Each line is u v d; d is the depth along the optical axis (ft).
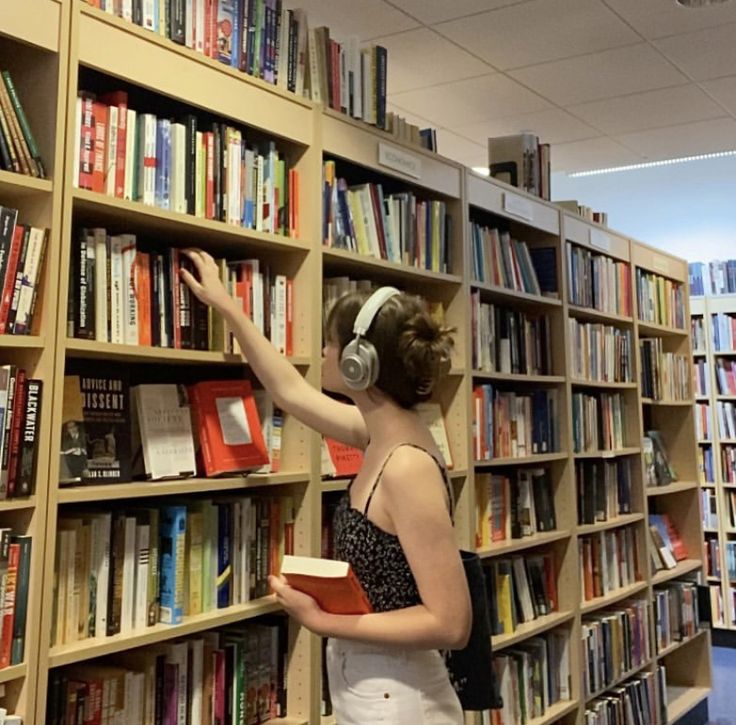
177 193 5.42
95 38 4.84
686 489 13.74
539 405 9.73
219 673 5.67
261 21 6.19
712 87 11.52
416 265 7.69
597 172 16.87
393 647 4.09
